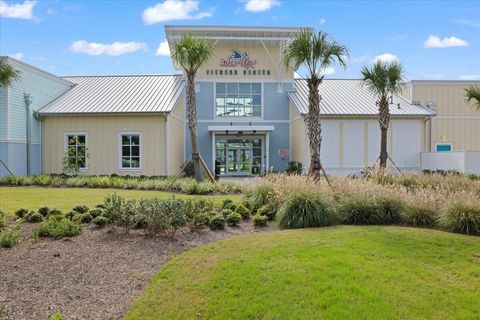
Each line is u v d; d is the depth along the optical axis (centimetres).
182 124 2741
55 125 2319
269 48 2875
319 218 896
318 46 1272
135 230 827
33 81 2278
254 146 2925
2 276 576
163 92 2584
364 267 579
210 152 2850
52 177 2025
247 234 822
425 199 918
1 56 2020
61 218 870
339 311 452
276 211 982
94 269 613
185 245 739
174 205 803
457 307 466
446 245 708
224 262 620
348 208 947
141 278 584
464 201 862
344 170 2536
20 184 1898
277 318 444
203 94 2853
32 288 543
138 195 1500
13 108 2105
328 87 2984
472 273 573
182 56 1806
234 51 2870
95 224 861
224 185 1630
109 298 521
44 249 697
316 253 645
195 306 483
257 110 2884
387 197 960
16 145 2123
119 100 2447
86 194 1504
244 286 525
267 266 592
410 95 2802
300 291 504
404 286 518
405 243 713
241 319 448
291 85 2892
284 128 2886
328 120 2531
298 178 1166
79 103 2417
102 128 2308
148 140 2292
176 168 2539
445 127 2809
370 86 2094
